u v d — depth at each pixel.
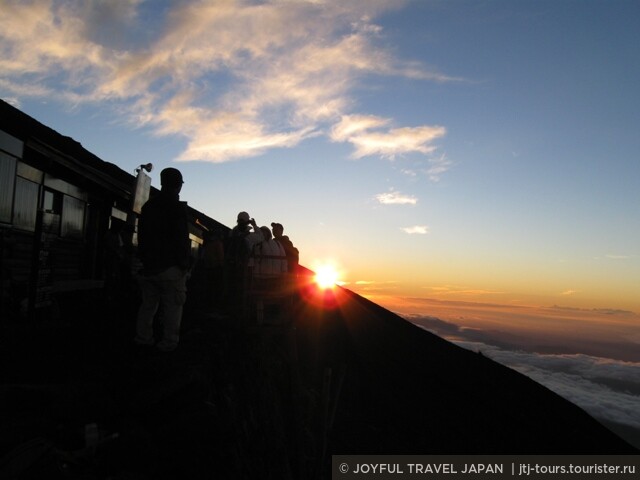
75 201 11.10
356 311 19.83
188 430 3.86
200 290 11.48
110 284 10.29
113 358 5.51
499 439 14.70
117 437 3.50
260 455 5.81
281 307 8.15
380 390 15.11
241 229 9.27
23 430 3.33
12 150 7.54
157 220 5.39
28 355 5.47
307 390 10.25
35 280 7.18
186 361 5.15
